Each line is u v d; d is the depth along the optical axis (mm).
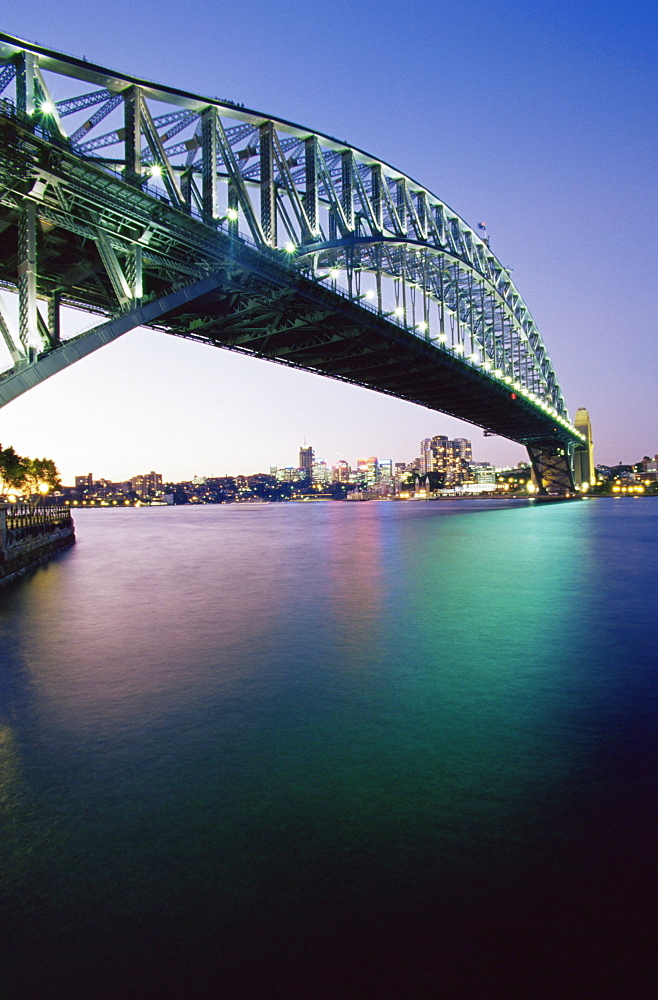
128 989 3086
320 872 4000
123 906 3723
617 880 3863
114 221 23828
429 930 3449
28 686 8438
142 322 24703
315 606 15008
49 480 102188
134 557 31562
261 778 5426
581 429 167625
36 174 20188
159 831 4566
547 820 4617
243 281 32312
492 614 13609
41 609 15133
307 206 37906
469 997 2969
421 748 6066
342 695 7852
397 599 15930
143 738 6445
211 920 3580
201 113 29281
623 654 9859
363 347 50938
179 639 11430
